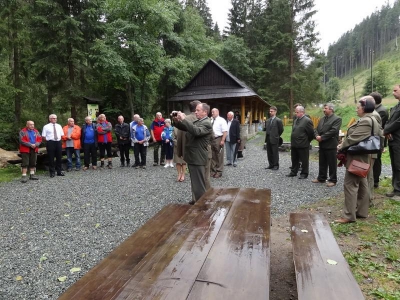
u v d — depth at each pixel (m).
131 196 6.09
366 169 3.97
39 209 5.39
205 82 21.00
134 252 2.41
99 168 9.76
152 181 7.48
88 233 4.17
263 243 2.09
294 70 34.59
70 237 4.04
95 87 18.06
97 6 14.06
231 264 1.78
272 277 2.96
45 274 3.06
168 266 1.77
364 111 4.04
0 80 13.34
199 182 4.68
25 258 3.44
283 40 33.34
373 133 3.97
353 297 1.78
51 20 12.84
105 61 13.75
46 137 8.39
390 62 87.88
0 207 5.60
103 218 4.79
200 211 2.91
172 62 18.62
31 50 14.84
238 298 1.44
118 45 15.60
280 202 5.46
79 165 9.54
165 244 2.10
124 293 1.51
